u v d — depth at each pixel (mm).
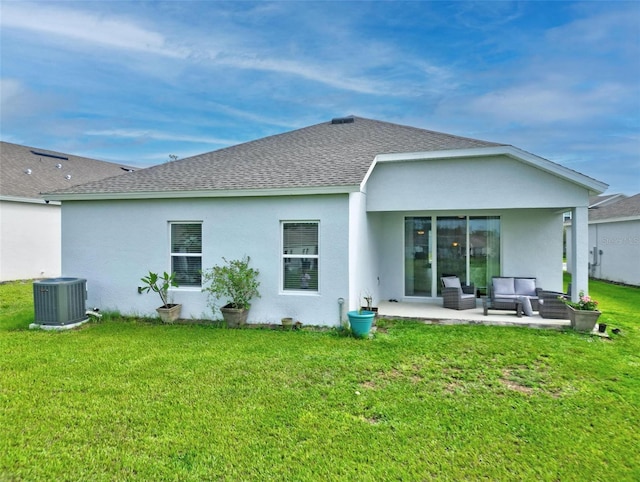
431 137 11219
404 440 3871
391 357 6363
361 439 3885
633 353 6637
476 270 11281
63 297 8383
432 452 3670
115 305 9672
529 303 9305
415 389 5121
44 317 8406
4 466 3424
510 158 9062
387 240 11711
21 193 16125
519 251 10891
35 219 16797
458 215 11375
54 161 21594
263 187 8500
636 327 8594
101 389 5066
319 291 8445
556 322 8594
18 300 11750
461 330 8148
